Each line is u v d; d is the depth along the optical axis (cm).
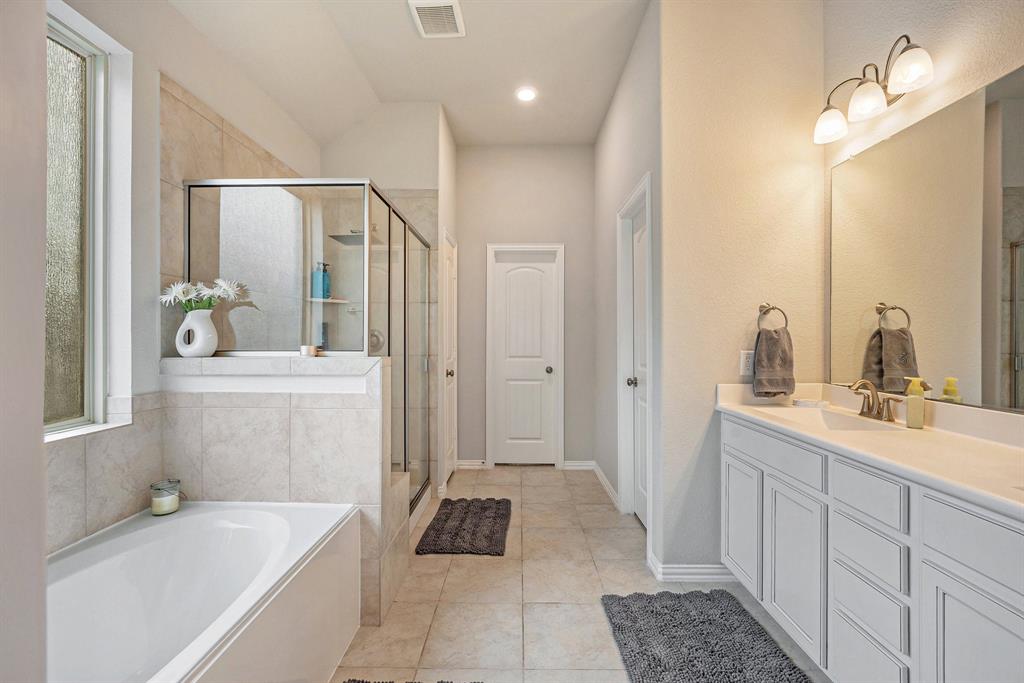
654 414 267
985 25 166
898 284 203
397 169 396
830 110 226
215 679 114
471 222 480
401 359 309
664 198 252
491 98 389
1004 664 101
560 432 479
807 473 172
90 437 184
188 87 237
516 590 246
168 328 226
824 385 249
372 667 189
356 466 219
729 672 182
